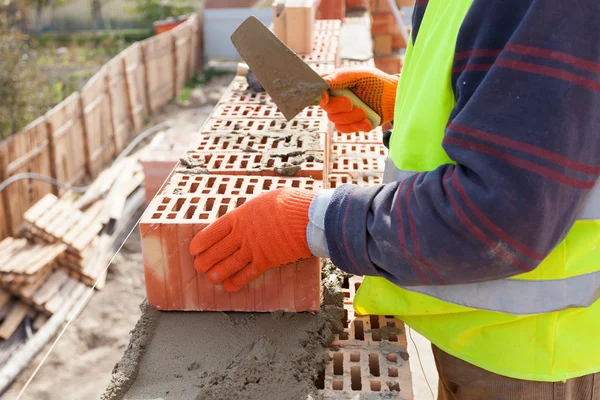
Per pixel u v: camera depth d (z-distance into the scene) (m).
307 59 2.74
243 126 1.86
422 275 1.01
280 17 2.83
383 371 1.21
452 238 0.95
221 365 1.22
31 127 8.08
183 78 14.23
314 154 1.61
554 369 1.08
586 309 1.09
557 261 1.03
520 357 1.09
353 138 2.35
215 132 1.79
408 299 1.22
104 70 10.17
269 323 1.32
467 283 1.02
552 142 0.87
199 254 1.26
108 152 10.53
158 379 1.19
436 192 0.96
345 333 1.33
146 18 21.97
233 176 1.51
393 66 4.54
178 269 1.31
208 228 1.23
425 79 1.08
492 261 0.94
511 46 0.89
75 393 4.76
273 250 1.16
